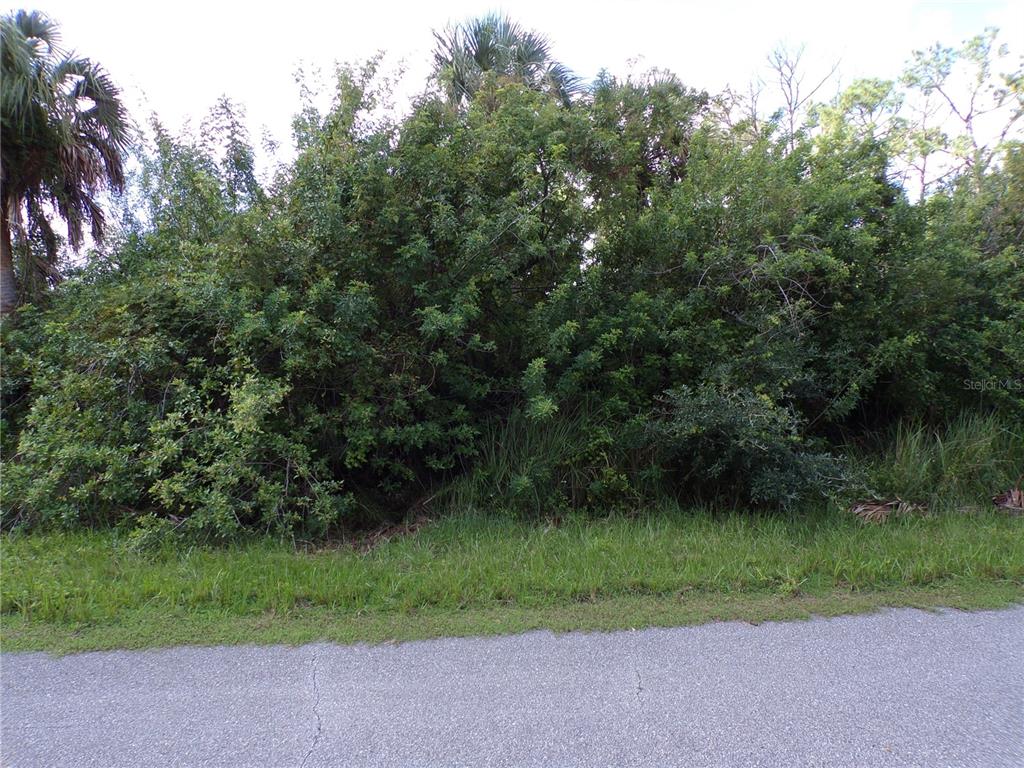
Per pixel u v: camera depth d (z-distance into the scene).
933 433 8.09
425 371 7.09
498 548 5.79
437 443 7.15
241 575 4.90
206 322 6.55
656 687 3.49
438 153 6.89
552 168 7.21
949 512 6.80
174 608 4.43
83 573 4.94
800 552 5.50
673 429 6.67
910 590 4.86
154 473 5.78
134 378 6.44
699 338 7.21
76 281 7.62
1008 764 2.87
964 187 9.07
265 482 5.94
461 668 3.69
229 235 6.57
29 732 3.09
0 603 4.37
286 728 3.13
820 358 7.74
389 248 6.90
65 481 6.19
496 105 8.81
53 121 8.82
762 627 4.24
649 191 8.62
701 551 5.59
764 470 6.54
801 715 3.23
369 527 6.97
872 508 6.83
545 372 6.75
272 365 6.65
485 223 6.70
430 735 3.08
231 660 3.78
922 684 3.53
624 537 5.99
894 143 10.30
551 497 6.92
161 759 2.91
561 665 3.73
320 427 6.64
